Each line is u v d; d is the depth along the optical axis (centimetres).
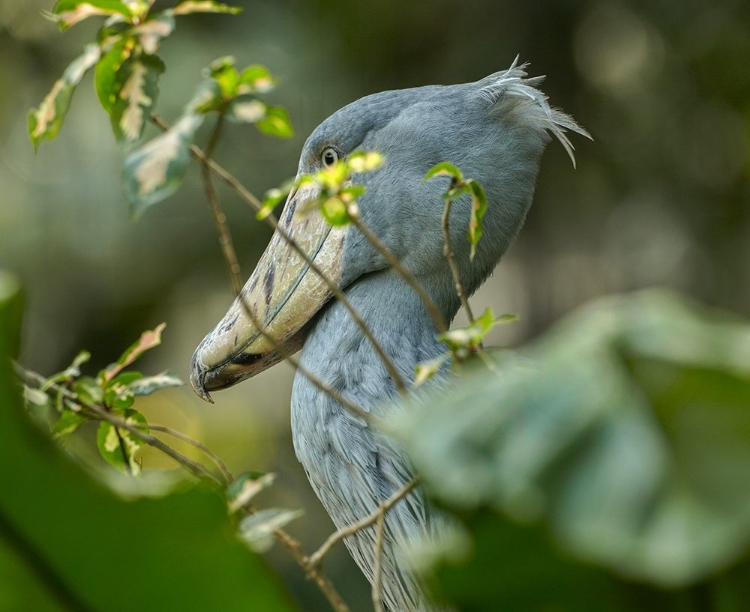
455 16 1664
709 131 1644
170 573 320
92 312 1736
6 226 1738
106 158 1748
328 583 409
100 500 304
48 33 1728
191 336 1788
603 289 1675
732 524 242
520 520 254
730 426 252
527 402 263
